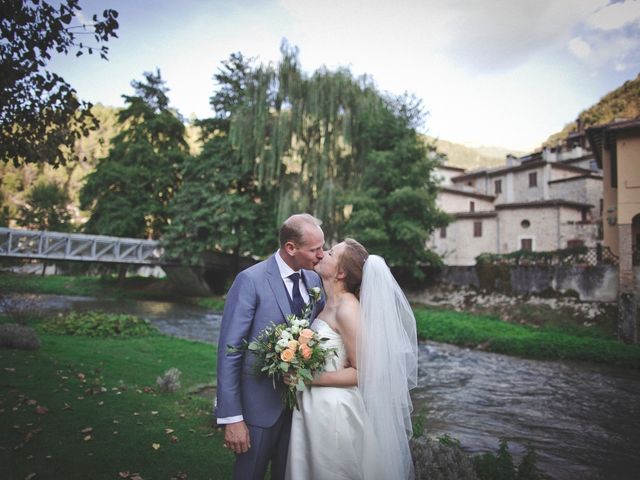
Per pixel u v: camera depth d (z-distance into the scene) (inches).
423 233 786.2
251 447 87.7
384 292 93.7
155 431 156.6
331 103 848.9
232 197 976.3
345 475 85.1
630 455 205.9
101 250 926.4
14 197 1834.4
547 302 687.7
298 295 97.4
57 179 2190.0
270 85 901.2
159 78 1253.7
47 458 126.5
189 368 300.0
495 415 270.5
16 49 147.0
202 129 1108.5
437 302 862.5
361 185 866.1
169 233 1015.6
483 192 1414.9
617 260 654.5
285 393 87.4
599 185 1142.3
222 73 1111.0
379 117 855.7
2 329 287.6
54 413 163.0
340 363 91.1
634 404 301.3
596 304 631.8
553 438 228.4
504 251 1136.2
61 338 374.0
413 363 100.4
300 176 906.7
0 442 133.3
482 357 476.7
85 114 173.5
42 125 166.7
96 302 925.8
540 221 1090.7
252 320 90.9
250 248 968.9
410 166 818.8
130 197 1119.0
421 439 118.9
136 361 298.7
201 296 1113.4
